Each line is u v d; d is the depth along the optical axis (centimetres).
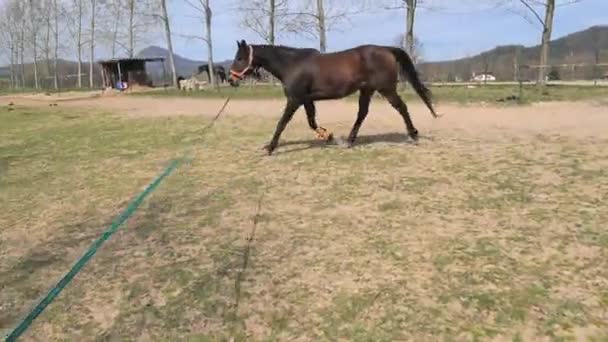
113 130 1440
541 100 1680
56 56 5669
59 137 1359
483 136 1021
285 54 840
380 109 1638
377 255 479
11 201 750
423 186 678
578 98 1688
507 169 738
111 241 557
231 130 1288
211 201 673
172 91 3406
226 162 895
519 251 470
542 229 515
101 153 1080
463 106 1642
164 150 1061
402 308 388
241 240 536
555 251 465
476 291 404
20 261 523
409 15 2236
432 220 558
